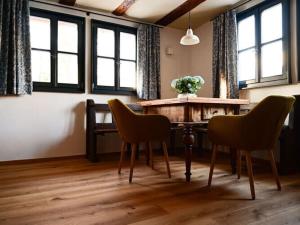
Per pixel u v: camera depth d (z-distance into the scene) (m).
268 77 2.94
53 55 3.19
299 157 2.44
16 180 2.16
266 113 1.65
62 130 3.21
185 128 2.12
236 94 3.23
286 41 2.71
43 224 1.29
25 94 2.96
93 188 1.92
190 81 2.44
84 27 3.39
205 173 2.40
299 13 2.61
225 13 3.40
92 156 3.02
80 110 3.35
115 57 3.62
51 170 2.56
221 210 1.46
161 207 1.52
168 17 3.68
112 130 3.10
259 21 3.08
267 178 2.20
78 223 1.30
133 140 2.10
